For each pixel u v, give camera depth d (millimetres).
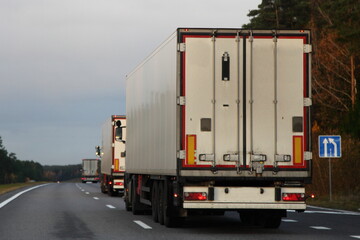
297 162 18891
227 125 18750
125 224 21859
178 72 18688
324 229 20188
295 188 18984
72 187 77125
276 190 18906
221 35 18875
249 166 18688
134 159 26531
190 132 18641
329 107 54969
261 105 18875
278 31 19078
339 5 57938
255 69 18922
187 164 18547
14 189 65250
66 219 24031
